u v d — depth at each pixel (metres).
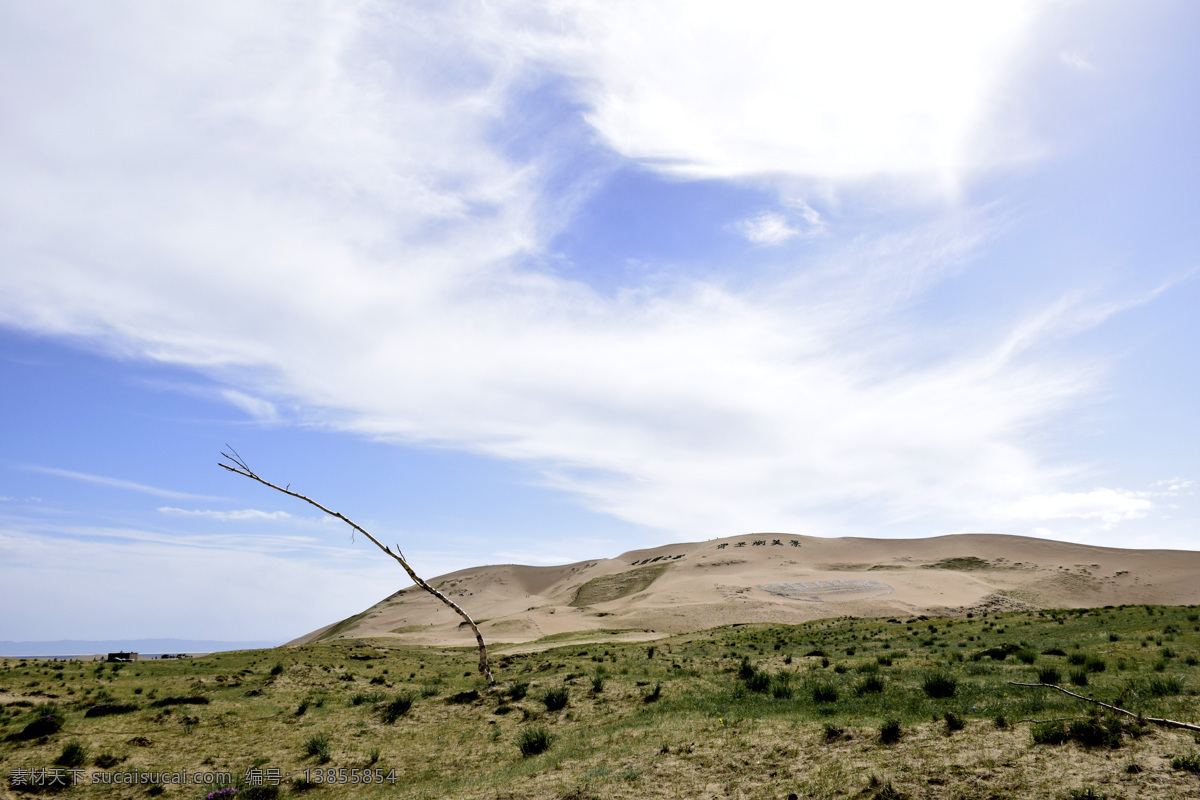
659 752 17.66
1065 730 13.91
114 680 43.66
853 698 21.41
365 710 29.41
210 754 23.03
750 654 39.94
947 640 41.62
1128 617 46.19
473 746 22.61
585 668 36.84
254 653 74.25
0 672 44.06
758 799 13.35
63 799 18.73
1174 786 10.73
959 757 13.50
